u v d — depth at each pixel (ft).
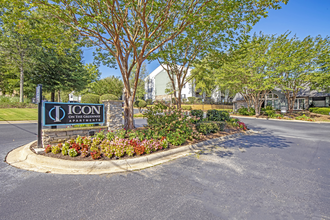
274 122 53.83
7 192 10.14
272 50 59.72
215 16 20.98
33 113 52.42
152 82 133.28
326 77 56.95
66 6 20.72
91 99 46.65
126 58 26.86
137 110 86.63
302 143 24.71
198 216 8.18
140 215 8.17
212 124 28.60
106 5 20.76
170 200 9.55
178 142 20.62
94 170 13.80
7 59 66.13
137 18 25.45
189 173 13.48
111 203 9.16
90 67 75.97
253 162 16.25
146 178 12.46
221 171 13.94
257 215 8.36
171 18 25.52
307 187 11.34
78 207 8.76
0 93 127.03
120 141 16.78
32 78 72.02
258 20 22.84
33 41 62.90
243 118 68.59
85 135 20.76
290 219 8.13
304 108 84.79
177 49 33.94
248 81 66.49
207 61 36.22
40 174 12.79
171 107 25.22
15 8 19.72
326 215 8.46
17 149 18.61
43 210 8.45
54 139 18.33
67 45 25.55
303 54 56.49
